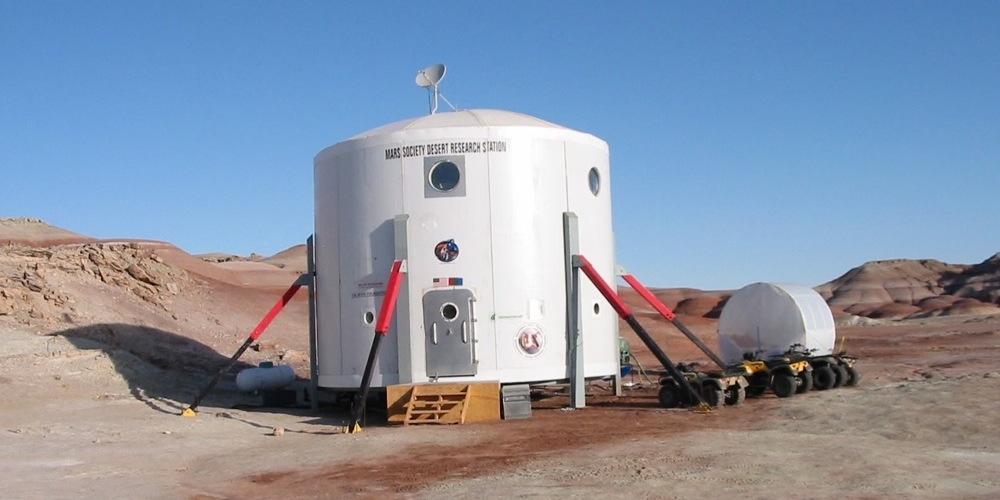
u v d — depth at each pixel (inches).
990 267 7357.3
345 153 878.4
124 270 1868.8
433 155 838.5
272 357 1558.8
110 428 751.1
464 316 822.5
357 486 501.7
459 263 829.8
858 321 3503.9
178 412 873.5
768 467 502.0
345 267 872.9
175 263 3171.8
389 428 761.6
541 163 855.1
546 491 459.5
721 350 1008.2
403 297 831.1
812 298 961.5
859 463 506.6
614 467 518.9
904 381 1011.3
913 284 7500.0
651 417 773.3
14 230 3865.7
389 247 842.8
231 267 3905.0
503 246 832.3
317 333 922.1
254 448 655.1
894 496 426.3
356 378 859.4
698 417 769.6
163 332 1454.2
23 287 1411.2
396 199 843.4
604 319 899.4
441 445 641.6
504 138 842.2
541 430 706.8
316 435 724.0
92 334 1256.2
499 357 823.7
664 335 2415.1
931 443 597.9
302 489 499.5
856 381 970.1
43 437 701.3
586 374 871.1
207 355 1406.3
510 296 829.8
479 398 788.0
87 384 999.6
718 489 450.9
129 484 519.8
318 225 919.0
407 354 825.5
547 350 839.7
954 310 5246.1
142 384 1048.8
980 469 487.5
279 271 3873.0
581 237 873.5
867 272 7829.7
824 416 729.0
